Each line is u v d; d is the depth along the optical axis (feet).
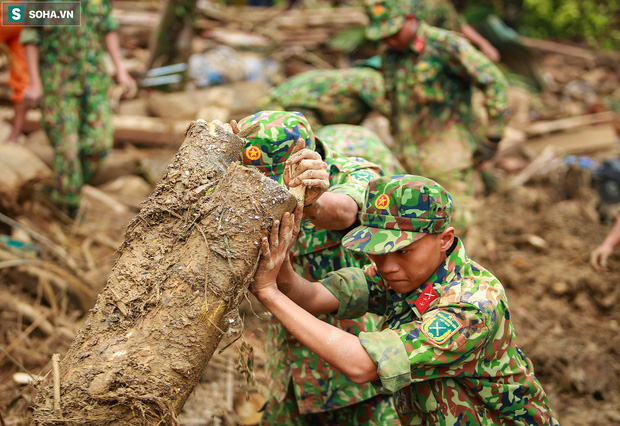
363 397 7.82
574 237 18.53
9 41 17.98
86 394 5.38
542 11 44.34
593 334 13.78
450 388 6.17
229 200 5.69
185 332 5.51
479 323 5.78
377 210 5.94
